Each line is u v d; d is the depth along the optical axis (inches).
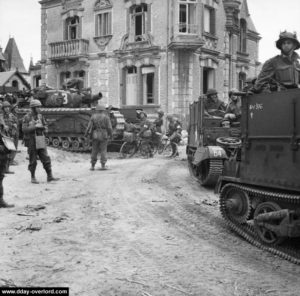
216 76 1025.5
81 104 788.6
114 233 223.6
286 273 168.7
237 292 149.7
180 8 945.5
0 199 282.8
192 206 293.9
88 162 606.9
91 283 156.8
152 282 158.1
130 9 988.6
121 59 1005.2
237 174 219.0
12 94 871.7
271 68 213.3
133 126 711.1
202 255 189.5
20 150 633.6
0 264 175.3
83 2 1064.8
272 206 196.5
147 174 458.6
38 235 218.7
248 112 205.9
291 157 176.1
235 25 1084.5
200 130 404.8
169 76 937.5
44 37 1148.5
